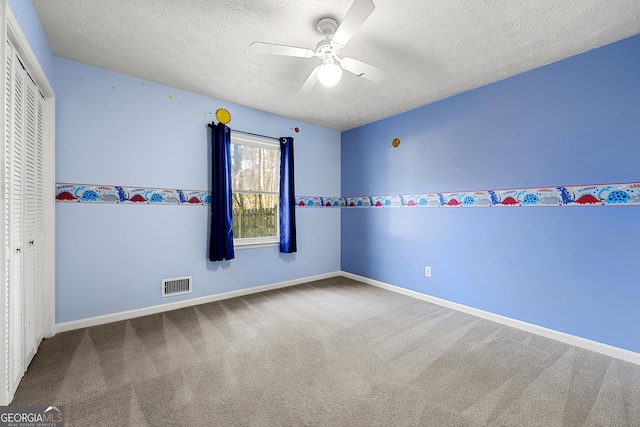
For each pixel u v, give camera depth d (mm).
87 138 2453
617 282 2053
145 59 2355
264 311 2877
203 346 2143
